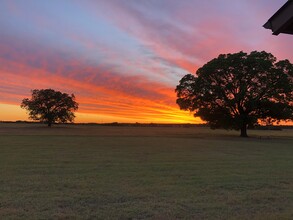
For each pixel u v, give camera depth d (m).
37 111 105.19
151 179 10.86
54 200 7.69
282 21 3.62
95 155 18.80
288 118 47.03
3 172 12.06
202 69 48.31
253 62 44.94
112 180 10.57
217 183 10.26
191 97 50.72
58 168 13.31
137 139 37.84
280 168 14.09
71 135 47.66
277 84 45.25
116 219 6.27
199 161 16.55
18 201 7.54
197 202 7.70
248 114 48.38
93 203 7.49
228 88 46.28
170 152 21.52
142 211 6.82
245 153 21.69
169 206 7.27
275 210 7.05
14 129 80.62
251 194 8.66
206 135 55.59
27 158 16.86
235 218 6.39
